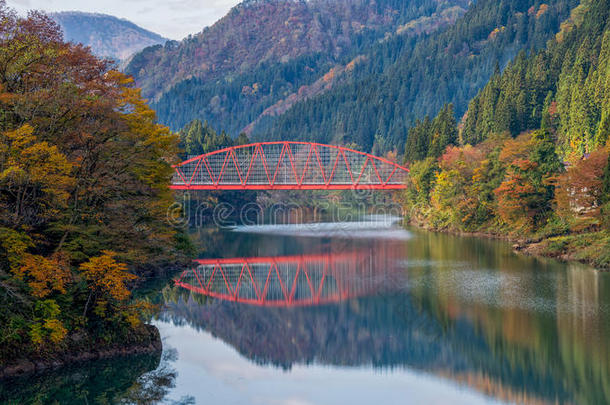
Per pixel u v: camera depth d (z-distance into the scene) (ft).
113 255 135.44
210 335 167.94
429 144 541.75
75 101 134.51
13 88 133.59
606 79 452.76
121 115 164.35
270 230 481.87
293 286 240.32
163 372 135.23
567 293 202.28
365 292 222.69
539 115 556.51
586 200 287.69
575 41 605.73
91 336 131.95
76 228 130.31
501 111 521.24
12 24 133.28
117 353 133.18
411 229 469.16
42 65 135.95
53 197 128.36
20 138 117.08
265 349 156.46
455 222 417.69
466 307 189.47
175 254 279.28
